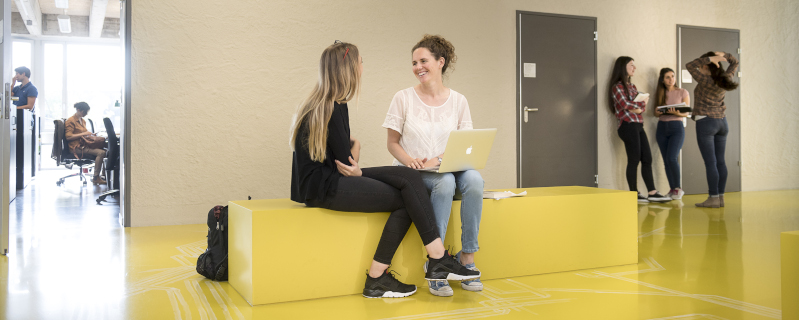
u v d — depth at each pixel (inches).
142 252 116.4
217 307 76.8
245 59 163.3
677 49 233.0
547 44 207.3
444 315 73.0
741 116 250.4
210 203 160.7
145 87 152.9
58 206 197.8
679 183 218.2
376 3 180.1
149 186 154.1
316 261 81.2
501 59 199.6
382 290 81.7
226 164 162.2
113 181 232.4
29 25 396.2
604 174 219.3
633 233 106.1
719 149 195.9
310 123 78.8
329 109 78.9
